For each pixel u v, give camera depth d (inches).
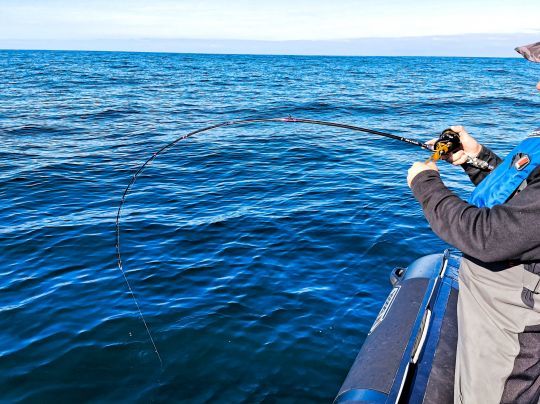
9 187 325.1
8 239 239.5
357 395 97.7
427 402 84.9
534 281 57.7
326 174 373.4
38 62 2434.8
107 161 405.7
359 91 1122.7
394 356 106.0
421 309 112.0
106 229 253.6
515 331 61.2
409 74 1943.9
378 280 203.2
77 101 815.7
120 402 136.6
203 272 208.7
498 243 50.6
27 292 191.6
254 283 199.5
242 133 554.3
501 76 1875.0
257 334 166.4
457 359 73.5
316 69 2310.5
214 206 294.4
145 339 163.2
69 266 213.2
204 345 160.6
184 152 448.5
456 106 847.7
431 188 57.4
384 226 259.1
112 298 187.9
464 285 69.2
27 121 592.4
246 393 140.9
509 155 62.1
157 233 249.9
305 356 156.3
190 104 821.9
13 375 145.7
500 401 64.5
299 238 243.9
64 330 167.2
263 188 334.6
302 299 187.9
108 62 2647.6
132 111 718.5
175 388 142.3
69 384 142.8
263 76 1680.6
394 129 599.5
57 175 356.8
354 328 170.7
